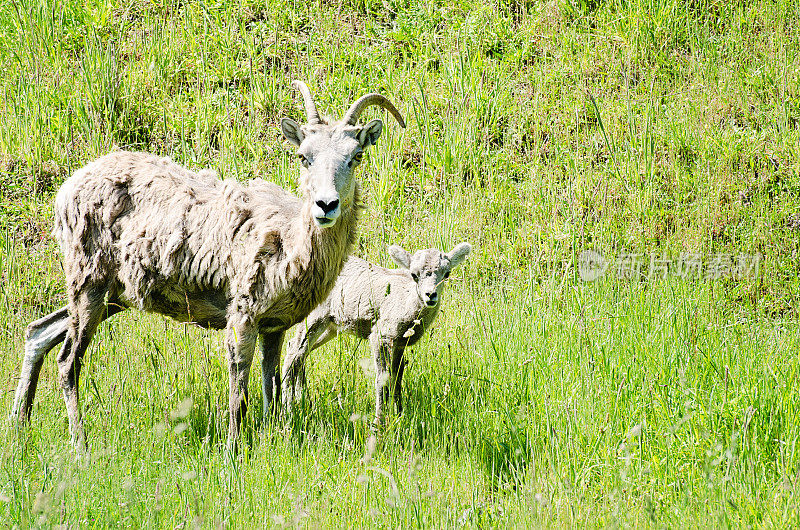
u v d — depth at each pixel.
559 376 22.09
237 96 36.59
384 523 16.03
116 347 24.59
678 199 32.88
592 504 16.55
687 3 40.94
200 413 21.92
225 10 40.06
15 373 23.95
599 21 40.69
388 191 32.56
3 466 17.14
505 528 15.67
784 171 33.22
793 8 40.53
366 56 38.44
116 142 34.41
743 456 17.55
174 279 20.95
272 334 21.45
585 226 32.12
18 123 33.81
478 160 34.50
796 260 30.39
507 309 26.77
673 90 37.72
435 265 22.28
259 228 20.14
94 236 21.41
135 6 40.53
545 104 36.97
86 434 20.22
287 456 18.94
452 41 39.47
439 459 19.05
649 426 19.05
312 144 19.34
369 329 24.08
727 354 22.77
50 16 37.75
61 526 13.73
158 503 15.60
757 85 36.97
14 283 28.41
